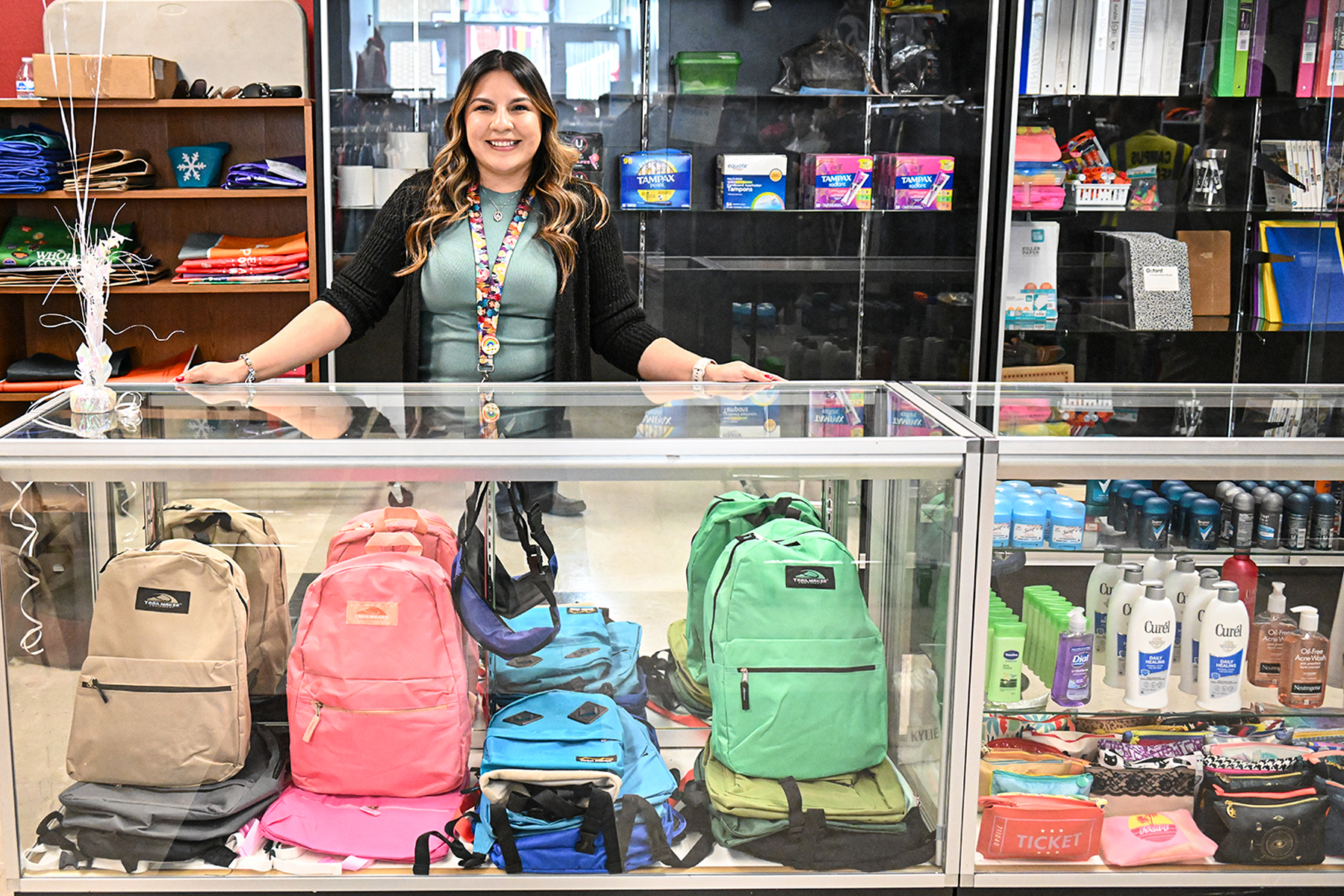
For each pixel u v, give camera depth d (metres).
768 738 1.73
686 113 4.10
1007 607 1.68
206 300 4.23
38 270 3.81
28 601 1.58
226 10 4.01
